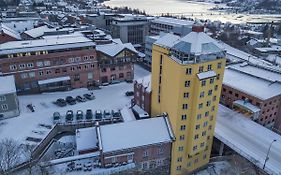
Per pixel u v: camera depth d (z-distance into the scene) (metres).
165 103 63.88
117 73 110.19
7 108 80.06
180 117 58.59
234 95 88.19
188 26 146.00
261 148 64.69
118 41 126.75
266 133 71.69
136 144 59.56
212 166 70.62
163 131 62.09
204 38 56.94
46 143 72.38
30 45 95.19
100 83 107.94
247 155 61.69
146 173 63.72
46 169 59.09
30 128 76.44
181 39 57.91
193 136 60.69
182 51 53.91
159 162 63.69
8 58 89.44
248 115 81.62
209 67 56.31
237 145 65.31
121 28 157.75
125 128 61.38
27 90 96.44
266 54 181.62
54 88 99.38
